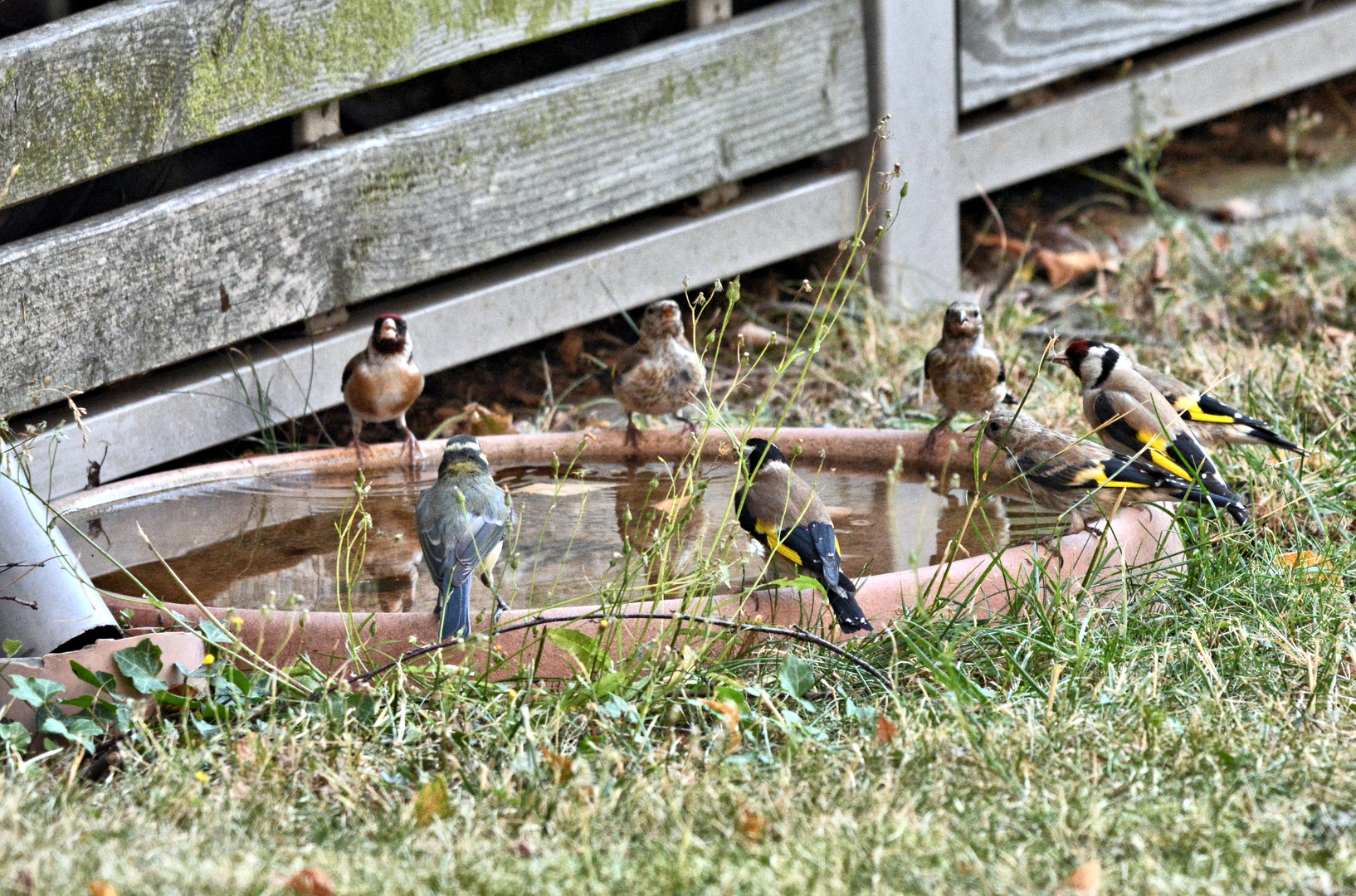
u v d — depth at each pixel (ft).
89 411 34.12
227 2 33.86
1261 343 44.50
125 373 33.83
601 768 22.11
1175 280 48.16
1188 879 18.70
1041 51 49.52
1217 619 27.14
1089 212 55.52
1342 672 25.86
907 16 45.52
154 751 22.50
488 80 43.98
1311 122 57.36
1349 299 46.70
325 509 32.58
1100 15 50.90
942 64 46.78
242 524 31.71
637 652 24.93
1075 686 24.86
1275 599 28.09
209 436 36.14
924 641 25.48
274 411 37.35
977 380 34.94
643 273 42.75
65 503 30.71
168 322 34.32
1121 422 32.68
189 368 36.40
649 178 42.06
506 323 40.50
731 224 44.21
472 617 25.67
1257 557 29.73
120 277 33.37
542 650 24.73
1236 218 54.80
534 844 19.85
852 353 44.24
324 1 35.42
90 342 33.09
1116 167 59.00
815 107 44.75
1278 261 50.03
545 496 32.94
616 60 40.93
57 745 23.13
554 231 40.63
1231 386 39.40
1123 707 24.17
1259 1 55.57
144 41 32.78
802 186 45.65
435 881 18.48
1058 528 28.22
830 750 22.53
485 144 38.88
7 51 30.83
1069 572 28.14
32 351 32.17
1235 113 65.31
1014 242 52.21
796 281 48.80
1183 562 29.45
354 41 36.14
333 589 28.14
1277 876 19.01
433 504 26.17
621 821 20.43
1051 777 21.63
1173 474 30.30
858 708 24.17
